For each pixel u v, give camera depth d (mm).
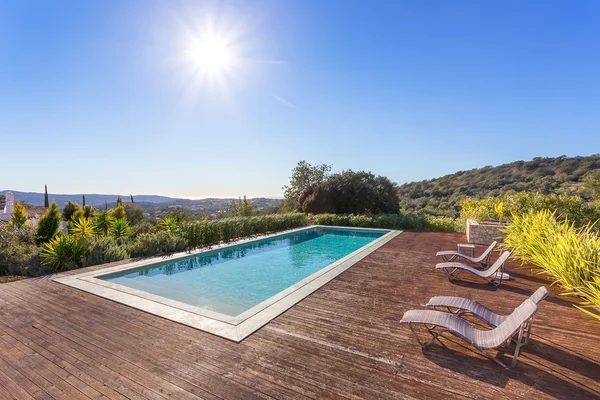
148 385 2816
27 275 7164
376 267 7520
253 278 8398
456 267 6199
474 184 38781
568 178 31906
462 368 3061
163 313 4562
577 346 3523
